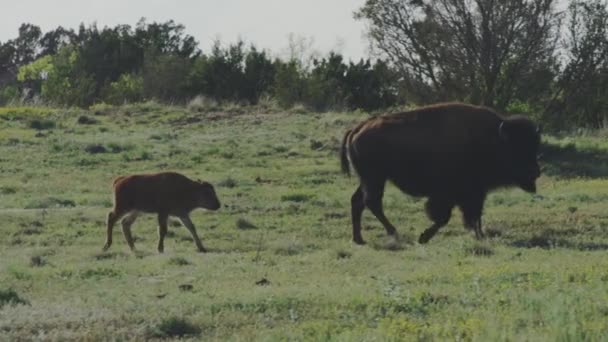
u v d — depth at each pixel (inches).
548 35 3978.8
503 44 3919.8
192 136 3816.4
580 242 1841.8
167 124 4136.3
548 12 3949.3
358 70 4950.8
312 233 2108.8
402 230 2116.1
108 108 4468.5
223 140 3720.5
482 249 1710.1
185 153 3457.2
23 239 2063.2
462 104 1982.0
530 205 2456.9
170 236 2118.6
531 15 3924.7
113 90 5428.2
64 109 4512.8
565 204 2456.9
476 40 3946.9
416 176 1951.3
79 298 1286.9
